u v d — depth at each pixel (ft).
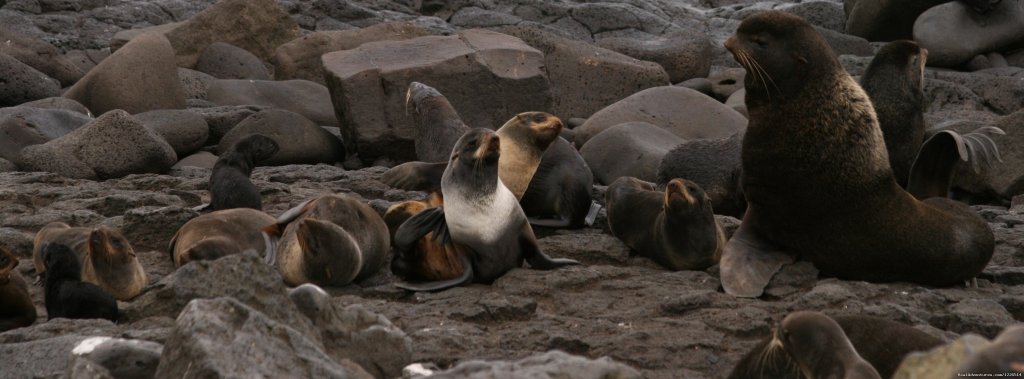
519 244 104.68
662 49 302.25
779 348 64.75
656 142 189.88
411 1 359.46
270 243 106.01
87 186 152.87
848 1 356.18
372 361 73.67
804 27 101.30
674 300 93.04
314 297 73.72
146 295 86.48
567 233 130.21
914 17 322.96
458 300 94.17
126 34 290.76
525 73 222.07
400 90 213.05
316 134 212.43
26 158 178.70
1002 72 290.35
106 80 227.40
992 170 179.42
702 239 104.32
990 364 36.52
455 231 101.96
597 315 92.17
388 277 106.52
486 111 219.61
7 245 115.14
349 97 211.61
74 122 203.21
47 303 87.04
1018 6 298.56
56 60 266.77
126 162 181.88
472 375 59.00
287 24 306.76
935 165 116.67
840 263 103.40
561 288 99.76
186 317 60.54
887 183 100.73
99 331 79.15
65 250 87.92
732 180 143.43
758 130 103.14
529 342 82.43
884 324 66.44
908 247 100.99
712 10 395.55
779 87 101.30
